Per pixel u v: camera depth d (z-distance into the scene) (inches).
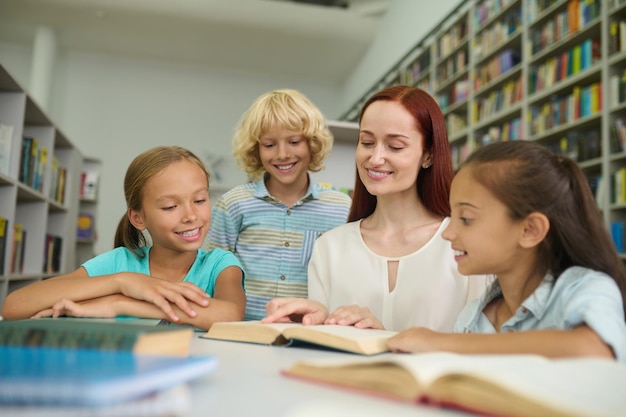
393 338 25.1
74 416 11.1
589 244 26.9
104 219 273.1
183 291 37.4
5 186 106.9
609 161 111.0
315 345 27.2
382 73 252.5
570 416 11.6
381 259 44.4
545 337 21.3
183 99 289.7
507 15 153.7
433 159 44.0
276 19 254.1
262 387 16.8
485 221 26.4
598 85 115.8
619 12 111.1
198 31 261.3
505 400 12.8
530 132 137.6
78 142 276.4
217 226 64.7
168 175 42.1
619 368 16.5
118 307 35.8
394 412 13.4
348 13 256.2
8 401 11.1
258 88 300.4
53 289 37.8
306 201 64.6
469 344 22.5
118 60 284.8
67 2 239.1
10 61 272.5
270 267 62.6
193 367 14.3
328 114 309.4
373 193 42.9
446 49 187.6
